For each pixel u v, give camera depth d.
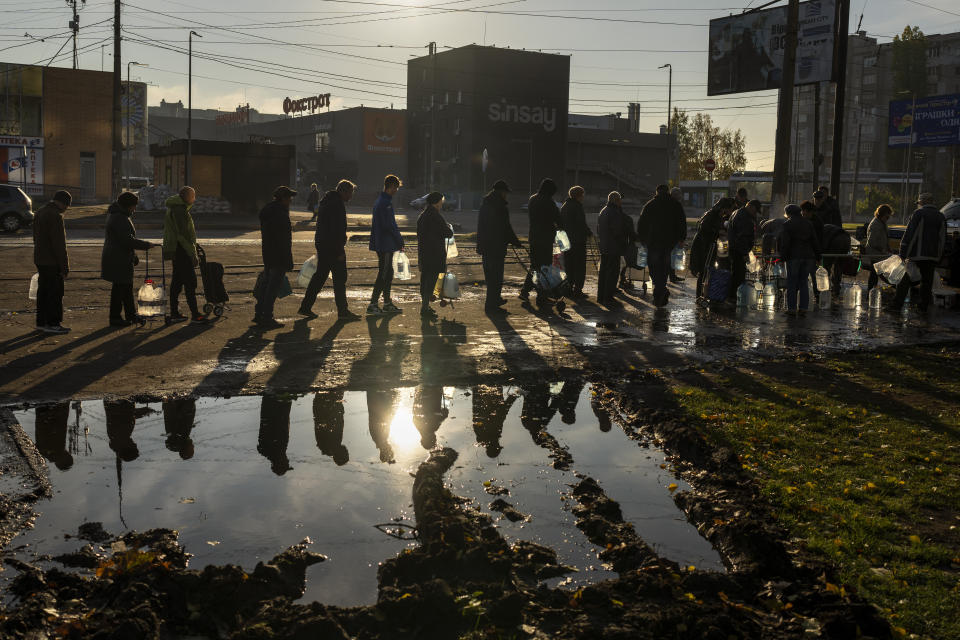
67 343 8.69
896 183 86.31
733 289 12.71
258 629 3.07
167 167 49.44
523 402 6.74
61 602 3.32
